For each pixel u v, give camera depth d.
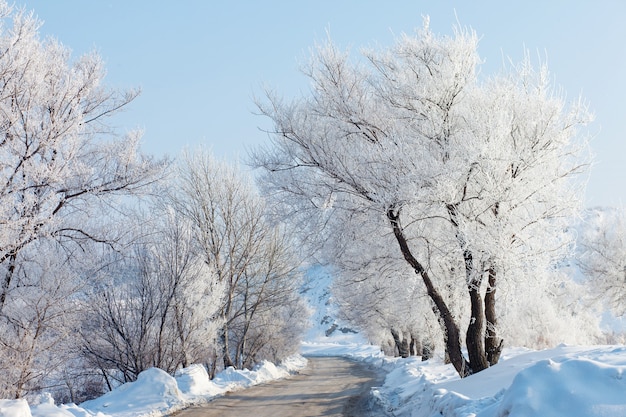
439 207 12.67
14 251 11.41
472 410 7.17
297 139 13.46
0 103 10.60
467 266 12.59
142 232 14.56
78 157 12.74
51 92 11.46
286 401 16.44
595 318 36.16
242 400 16.67
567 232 12.62
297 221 13.64
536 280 12.86
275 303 30.50
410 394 14.34
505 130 11.95
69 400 19.38
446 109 12.98
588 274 33.81
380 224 13.22
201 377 18.39
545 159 12.51
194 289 20.11
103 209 13.09
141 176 13.23
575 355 9.77
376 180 12.07
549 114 12.34
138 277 18.42
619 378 4.90
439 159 12.16
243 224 27.86
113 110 13.59
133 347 17.95
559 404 4.88
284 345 40.72
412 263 13.35
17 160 10.97
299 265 30.11
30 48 11.04
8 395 12.97
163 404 14.15
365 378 27.86
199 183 26.78
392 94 13.12
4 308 13.12
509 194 11.92
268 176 13.61
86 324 17.11
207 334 20.95
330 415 13.24
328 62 13.70
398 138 12.38
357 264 15.48
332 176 13.01
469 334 12.98
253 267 29.66
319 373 34.72
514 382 5.52
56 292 13.65
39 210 11.16
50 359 14.72
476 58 13.23
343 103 13.44
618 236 32.88
